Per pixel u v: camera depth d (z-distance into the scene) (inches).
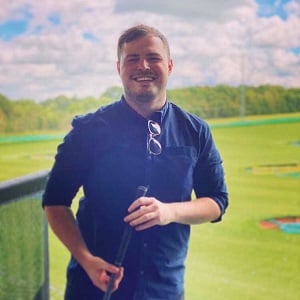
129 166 50.9
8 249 70.9
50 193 52.4
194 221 52.1
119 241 51.4
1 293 71.1
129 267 51.8
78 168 51.8
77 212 55.0
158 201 48.9
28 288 75.9
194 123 54.2
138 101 52.2
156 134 51.9
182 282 55.4
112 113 52.9
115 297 52.2
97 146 51.4
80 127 52.0
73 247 50.8
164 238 52.2
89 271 49.7
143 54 51.9
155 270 52.2
